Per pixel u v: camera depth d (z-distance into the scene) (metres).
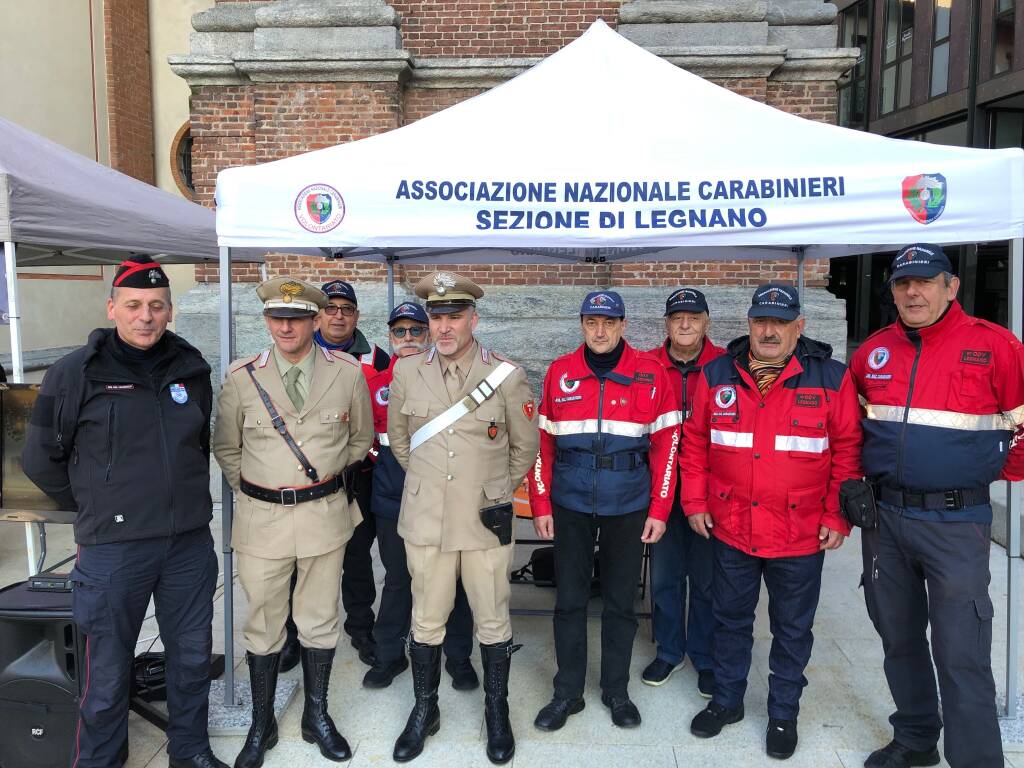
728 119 2.89
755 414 2.74
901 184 2.79
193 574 2.57
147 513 2.41
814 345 2.78
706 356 3.40
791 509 2.70
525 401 2.80
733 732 2.95
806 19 6.89
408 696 3.24
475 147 2.90
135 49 10.55
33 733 2.56
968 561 2.45
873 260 18.77
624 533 2.92
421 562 2.76
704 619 3.28
